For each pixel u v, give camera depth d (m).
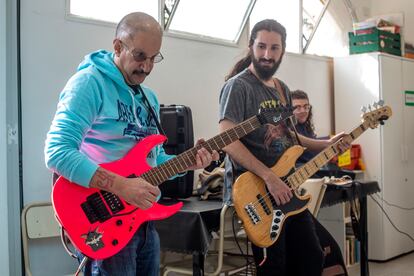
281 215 2.50
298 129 4.09
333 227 4.44
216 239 3.37
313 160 2.71
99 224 1.67
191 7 4.09
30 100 2.96
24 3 2.93
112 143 1.75
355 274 4.36
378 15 5.79
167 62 3.68
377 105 3.09
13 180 2.85
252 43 2.62
